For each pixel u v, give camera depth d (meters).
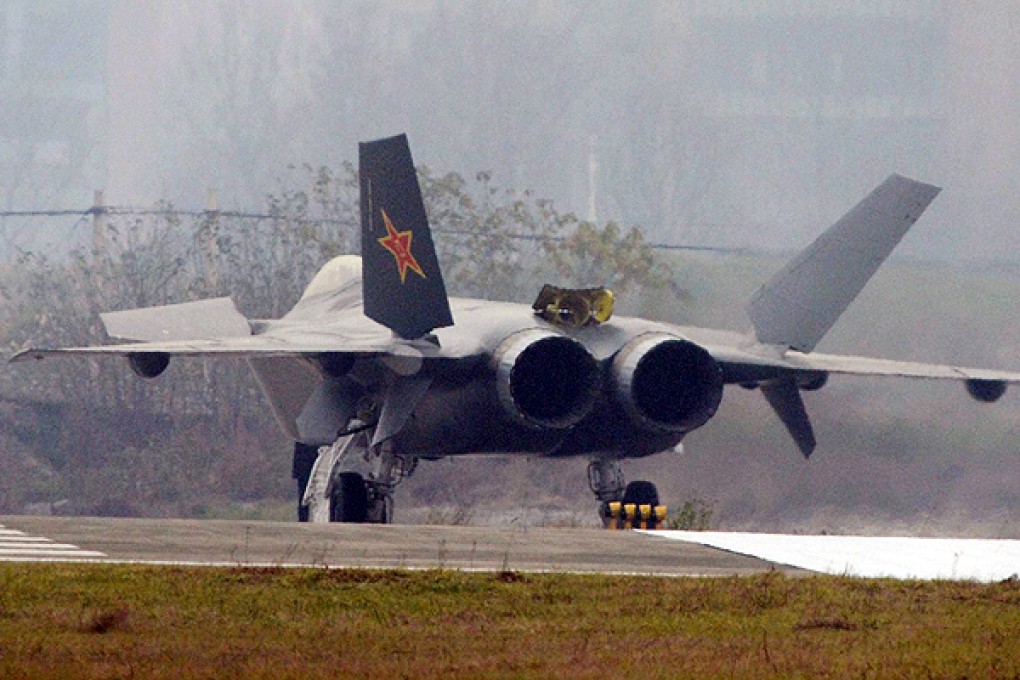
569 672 36.62
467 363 77.25
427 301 75.62
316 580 48.06
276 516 129.25
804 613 45.47
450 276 153.62
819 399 121.81
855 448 120.56
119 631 40.62
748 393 121.69
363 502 84.25
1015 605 47.50
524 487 127.69
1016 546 65.62
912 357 137.25
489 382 77.38
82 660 36.81
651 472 123.12
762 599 47.22
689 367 79.88
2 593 44.69
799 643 40.97
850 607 46.38
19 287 159.50
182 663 36.66
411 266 75.56
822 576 52.50
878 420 120.94
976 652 39.72
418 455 83.44
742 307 145.12
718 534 68.12
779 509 119.38
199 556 54.91
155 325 91.50
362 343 76.81
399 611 44.47
